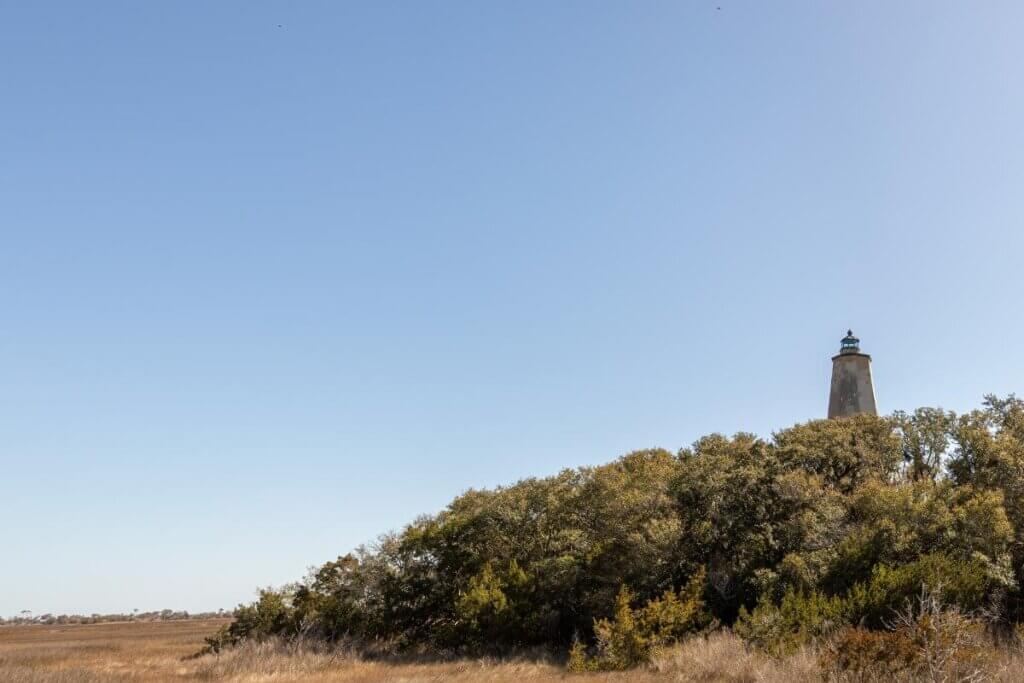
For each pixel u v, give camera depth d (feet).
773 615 78.02
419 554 126.41
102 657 123.13
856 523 97.86
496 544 122.31
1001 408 105.70
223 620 380.78
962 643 54.03
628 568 103.65
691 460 112.78
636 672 78.54
